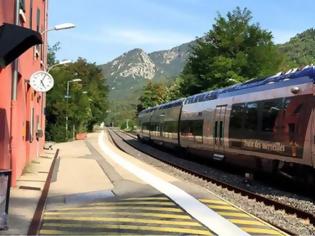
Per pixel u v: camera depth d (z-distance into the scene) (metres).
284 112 18.25
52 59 69.88
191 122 33.25
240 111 23.08
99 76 117.94
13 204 12.95
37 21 25.50
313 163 16.27
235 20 74.44
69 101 63.00
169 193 15.48
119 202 13.91
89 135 87.94
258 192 18.17
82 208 12.89
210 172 25.89
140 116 67.19
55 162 27.08
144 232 10.27
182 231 10.46
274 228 11.23
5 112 14.48
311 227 12.02
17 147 17.31
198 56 75.75
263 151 20.08
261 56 72.69
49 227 10.52
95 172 22.14
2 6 13.63
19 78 18.78
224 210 12.98
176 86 101.94
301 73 17.66
